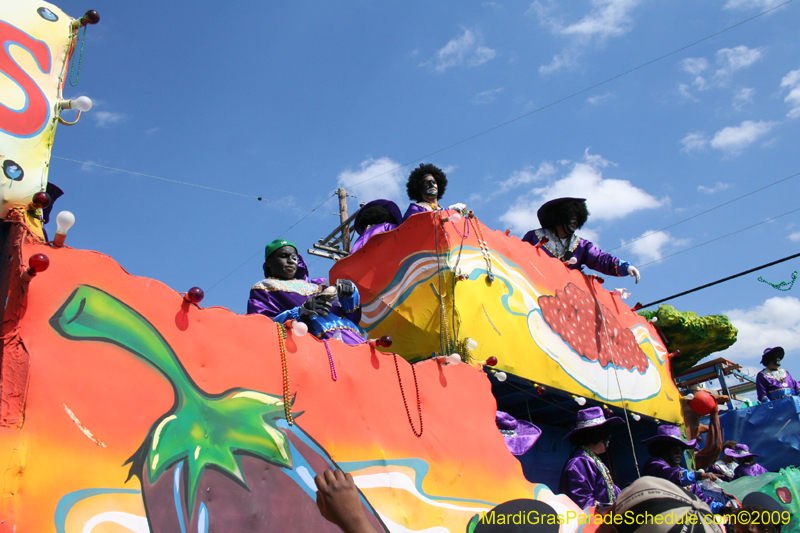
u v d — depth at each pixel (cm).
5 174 339
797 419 949
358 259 664
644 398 815
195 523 320
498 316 626
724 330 1065
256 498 349
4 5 380
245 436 361
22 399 287
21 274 305
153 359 339
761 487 759
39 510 274
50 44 390
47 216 467
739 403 1326
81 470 292
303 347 418
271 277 578
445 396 499
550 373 661
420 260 619
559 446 832
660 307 1079
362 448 415
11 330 300
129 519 298
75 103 375
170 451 326
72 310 318
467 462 479
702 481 701
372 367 457
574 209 832
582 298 767
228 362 373
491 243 657
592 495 586
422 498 434
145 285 353
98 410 308
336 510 207
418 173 796
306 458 382
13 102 358
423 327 596
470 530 447
